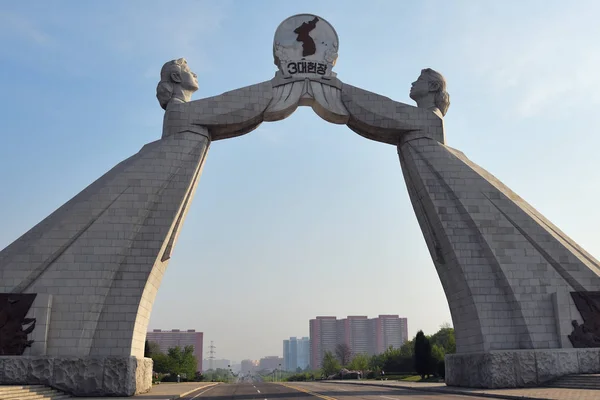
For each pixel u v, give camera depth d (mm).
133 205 28922
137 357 27234
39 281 26953
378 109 32969
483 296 29281
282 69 33594
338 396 25453
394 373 85750
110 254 27906
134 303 27453
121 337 26875
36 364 25531
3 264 26969
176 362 92125
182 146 30656
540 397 20062
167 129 31094
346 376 80688
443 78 34625
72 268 27391
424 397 23531
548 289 29125
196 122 31391
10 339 25719
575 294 28781
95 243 27938
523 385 27406
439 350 72062
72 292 27078
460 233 30328
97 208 28531
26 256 27203
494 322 28891
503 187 32531
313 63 33750
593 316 28422
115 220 28469
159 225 28938
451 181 31312
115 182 29188
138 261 28125
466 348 30672
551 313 28766
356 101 33188
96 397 25391
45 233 27719
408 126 32781
